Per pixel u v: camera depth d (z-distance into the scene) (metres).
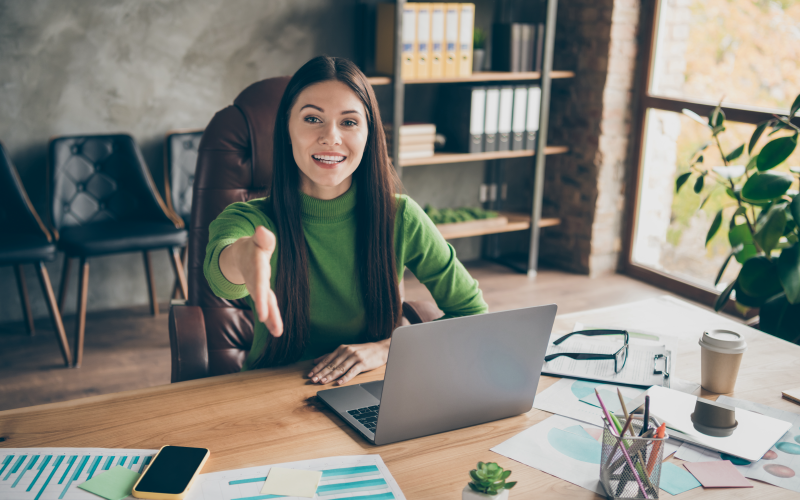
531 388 1.18
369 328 1.48
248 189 1.79
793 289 2.18
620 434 0.95
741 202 2.65
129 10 3.22
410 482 0.98
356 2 3.66
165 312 3.46
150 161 3.44
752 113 3.18
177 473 0.96
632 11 3.69
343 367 1.33
